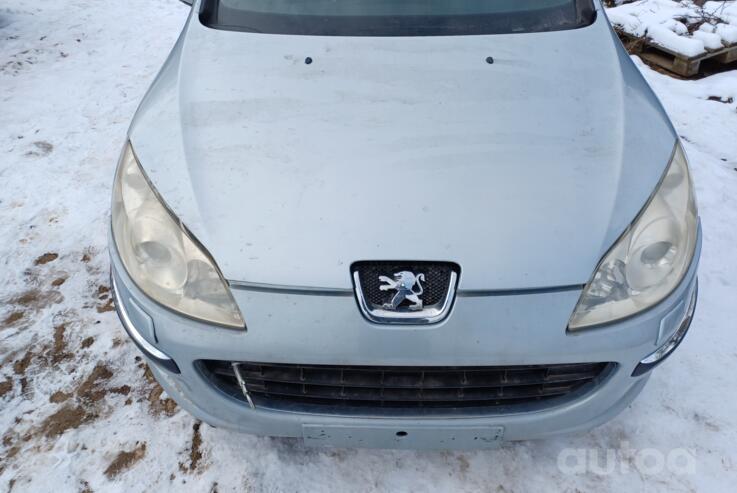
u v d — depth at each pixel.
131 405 1.94
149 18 4.79
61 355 2.10
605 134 1.58
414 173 1.45
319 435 1.48
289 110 1.62
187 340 1.36
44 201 2.83
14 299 2.32
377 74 1.73
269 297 1.31
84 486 1.72
